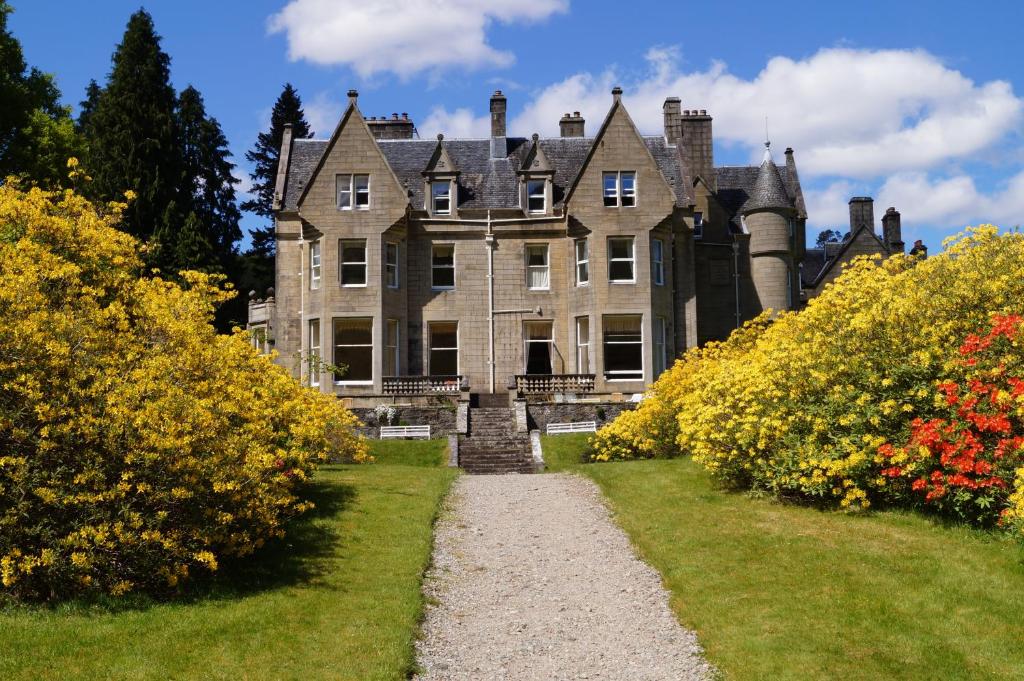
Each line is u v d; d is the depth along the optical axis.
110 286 13.84
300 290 34.25
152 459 9.98
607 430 24.45
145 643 8.98
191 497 10.45
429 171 34.88
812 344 15.14
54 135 35.44
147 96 45.66
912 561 11.59
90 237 13.95
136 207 43.28
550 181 34.91
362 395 32.16
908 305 14.15
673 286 35.44
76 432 9.81
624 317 33.62
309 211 33.12
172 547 10.10
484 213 34.78
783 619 10.21
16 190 14.84
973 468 12.20
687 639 10.20
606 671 9.37
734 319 38.94
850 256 48.84
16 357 9.87
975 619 9.72
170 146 45.66
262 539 11.58
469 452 26.58
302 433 15.30
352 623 10.18
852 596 10.63
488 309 34.34
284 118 64.19
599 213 33.84
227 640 9.30
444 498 18.23
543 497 18.53
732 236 39.59
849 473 13.97
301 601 10.72
